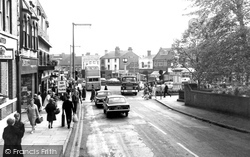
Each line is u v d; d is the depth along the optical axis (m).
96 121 18.77
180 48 31.44
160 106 27.02
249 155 10.12
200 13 19.05
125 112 20.44
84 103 31.47
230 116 18.31
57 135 13.34
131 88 40.66
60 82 29.75
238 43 16.48
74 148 11.40
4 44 13.78
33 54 24.48
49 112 15.16
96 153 10.77
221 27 17.55
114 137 13.59
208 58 18.53
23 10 20.42
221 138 12.96
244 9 16.55
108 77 95.06
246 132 14.02
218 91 20.00
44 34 34.34
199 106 23.56
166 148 11.27
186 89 26.08
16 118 7.98
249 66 16.25
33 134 13.55
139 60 87.62
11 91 15.14
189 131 14.72
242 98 17.31
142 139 12.99
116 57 94.62
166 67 80.62
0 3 13.84
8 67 15.06
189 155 10.21
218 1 17.00
